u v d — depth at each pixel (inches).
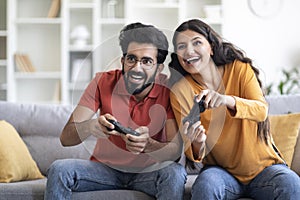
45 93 224.8
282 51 216.4
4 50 217.6
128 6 213.2
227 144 88.7
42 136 114.4
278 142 106.6
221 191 83.5
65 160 87.9
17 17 225.0
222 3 211.5
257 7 215.8
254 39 216.2
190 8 222.1
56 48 224.2
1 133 105.8
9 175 100.8
